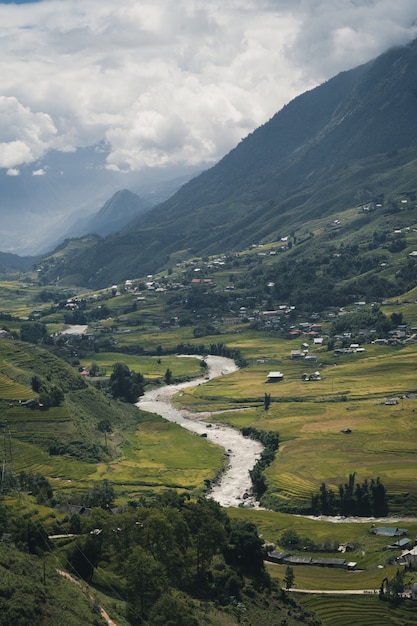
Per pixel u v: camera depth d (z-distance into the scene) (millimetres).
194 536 189000
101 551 175375
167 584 163500
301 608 185375
